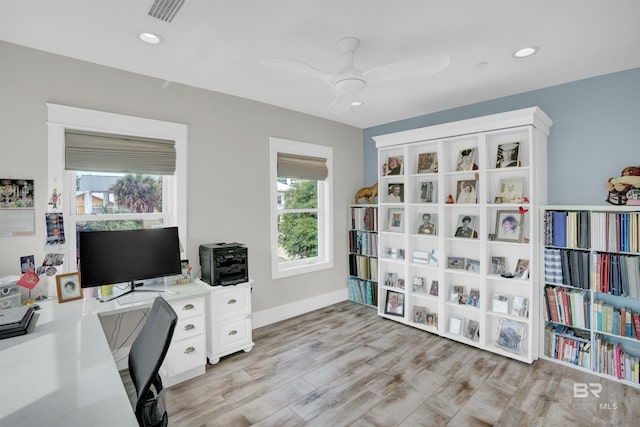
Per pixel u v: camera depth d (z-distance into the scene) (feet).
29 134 7.39
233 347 9.32
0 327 4.96
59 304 7.04
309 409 6.97
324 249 14.29
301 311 13.07
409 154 11.69
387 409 6.95
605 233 8.13
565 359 8.86
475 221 10.55
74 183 8.27
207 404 7.14
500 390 7.64
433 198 11.49
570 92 9.62
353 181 15.16
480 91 10.41
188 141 9.87
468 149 10.61
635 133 8.60
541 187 9.42
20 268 7.29
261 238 11.73
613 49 7.62
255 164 11.52
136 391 4.77
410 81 9.56
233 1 5.76
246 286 9.60
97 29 6.67
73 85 7.96
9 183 7.17
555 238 8.91
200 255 9.80
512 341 9.37
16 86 7.25
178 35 6.93
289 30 6.77
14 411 3.09
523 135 9.62
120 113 8.64
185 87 9.82
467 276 10.94
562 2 5.85
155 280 9.02
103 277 7.49
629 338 7.87
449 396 7.41
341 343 10.27
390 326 11.73
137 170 8.92
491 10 6.09
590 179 9.29
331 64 8.38
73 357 4.31
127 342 8.85
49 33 6.82
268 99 11.33
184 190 9.75
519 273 9.54
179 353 7.94
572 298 8.69
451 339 10.55
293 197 13.29
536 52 7.78
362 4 5.88
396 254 12.60
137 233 8.07
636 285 7.76
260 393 7.55
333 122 14.20
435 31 6.84
